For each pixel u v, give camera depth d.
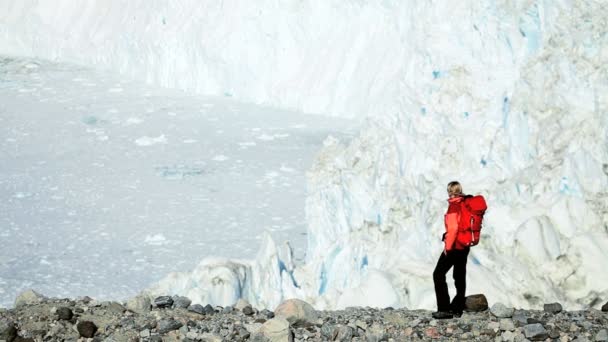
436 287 5.68
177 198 24.97
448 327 5.27
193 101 40.91
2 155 29.53
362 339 5.02
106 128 34.06
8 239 20.30
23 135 32.34
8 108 36.41
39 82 42.19
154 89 43.09
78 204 24.11
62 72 44.94
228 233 21.34
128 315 5.46
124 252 19.39
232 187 26.36
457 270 5.65
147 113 37.16
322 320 5.52
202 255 19.20
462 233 5.62
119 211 23.45
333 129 35.78
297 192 25.92
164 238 20.69
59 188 25.77
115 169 28.34
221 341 4.86
